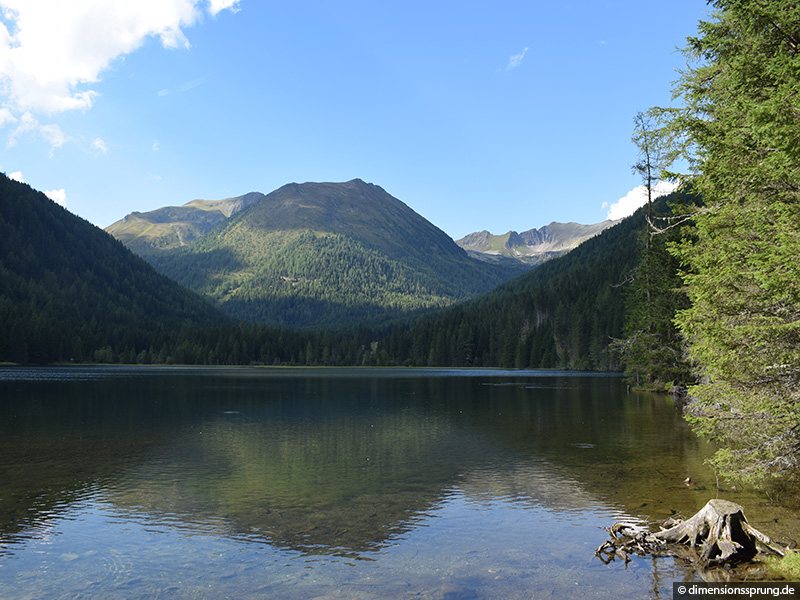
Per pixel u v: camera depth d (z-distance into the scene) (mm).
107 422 32812
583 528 12500
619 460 20266
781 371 12320
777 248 10672
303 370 153750
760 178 12086
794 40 11977
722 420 13828
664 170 15391
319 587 9398
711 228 13438
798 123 10297
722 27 13273
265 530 12516
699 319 12852
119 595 9117
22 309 157875
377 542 11688
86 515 13742
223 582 9641
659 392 52938
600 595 8992
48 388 63188
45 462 20562
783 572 9766
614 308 129250
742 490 15250
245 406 43469
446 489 16234
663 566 10211
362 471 18859
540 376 106312
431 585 9422
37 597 9070
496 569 10148
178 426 31000
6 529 12664
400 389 66188
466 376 108625
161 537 12094
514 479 17438
